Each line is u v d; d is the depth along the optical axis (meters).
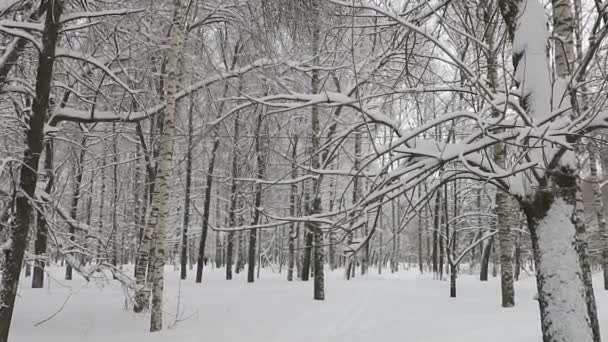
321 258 16.11
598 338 6.95
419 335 9.98
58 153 15.85
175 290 17.83
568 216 5.05
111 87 13.02
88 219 26.36
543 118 4.48
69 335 9.91
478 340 9.13
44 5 8.82
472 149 5.03
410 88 5.60
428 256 44.59
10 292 7.85
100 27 10.84
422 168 5.21
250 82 11.57
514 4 5.57
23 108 10.93
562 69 5.75
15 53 9.13
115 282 20.52
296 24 7.05
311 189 18.84
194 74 12.77
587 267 7.28
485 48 5.55
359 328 10.91
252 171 8.20
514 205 22.44
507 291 14.43
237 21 12.02
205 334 9.94
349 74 9.41
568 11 5.84
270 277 29.11
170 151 10.88
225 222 35.47
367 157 5.50
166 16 12.24
